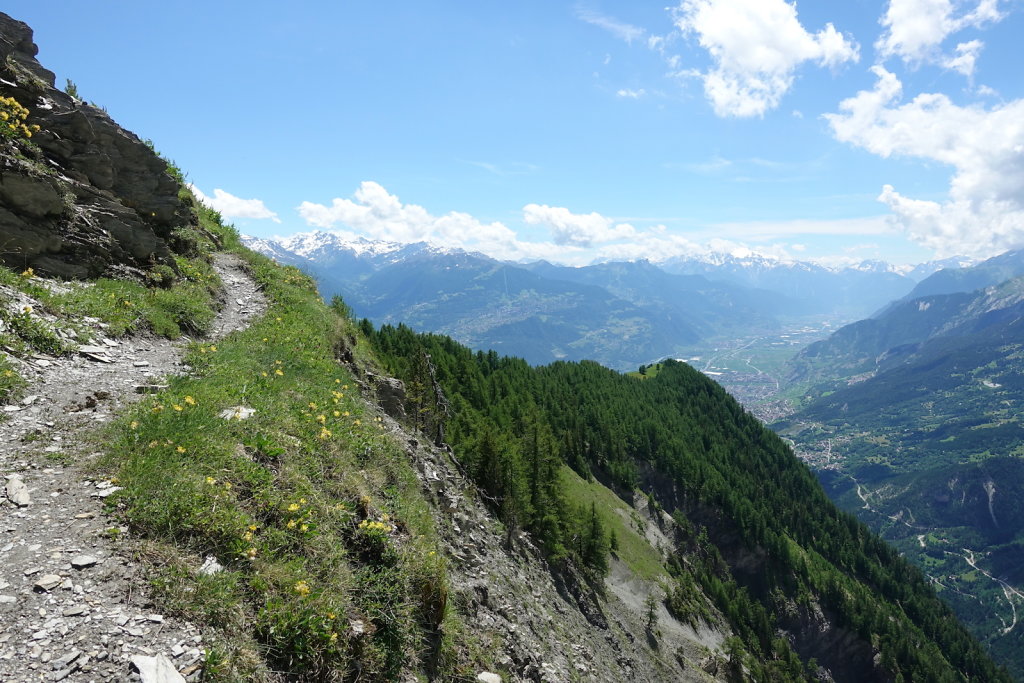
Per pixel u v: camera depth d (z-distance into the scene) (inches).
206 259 992.2
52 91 749.9
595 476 5142.7
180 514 301.7
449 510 699.4
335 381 703.7
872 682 4992.6
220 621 255.1
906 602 6432.1
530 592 965.8
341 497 406.9
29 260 584.7
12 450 328.5
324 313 1025.5
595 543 2449.6
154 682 204.4
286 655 262.8
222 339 711.7
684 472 5831.7
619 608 2297.0
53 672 199.3
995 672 5905.5
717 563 5108.3
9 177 579.5
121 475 322.7
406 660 332.2
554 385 6456.7
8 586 231.8
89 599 237.9
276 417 455.5
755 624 4389.8
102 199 733.9
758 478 7258.9
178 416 395.2
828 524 7121.1
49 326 490.6
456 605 479.5
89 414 392.8
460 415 2439.7
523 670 524.7
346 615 303.4
